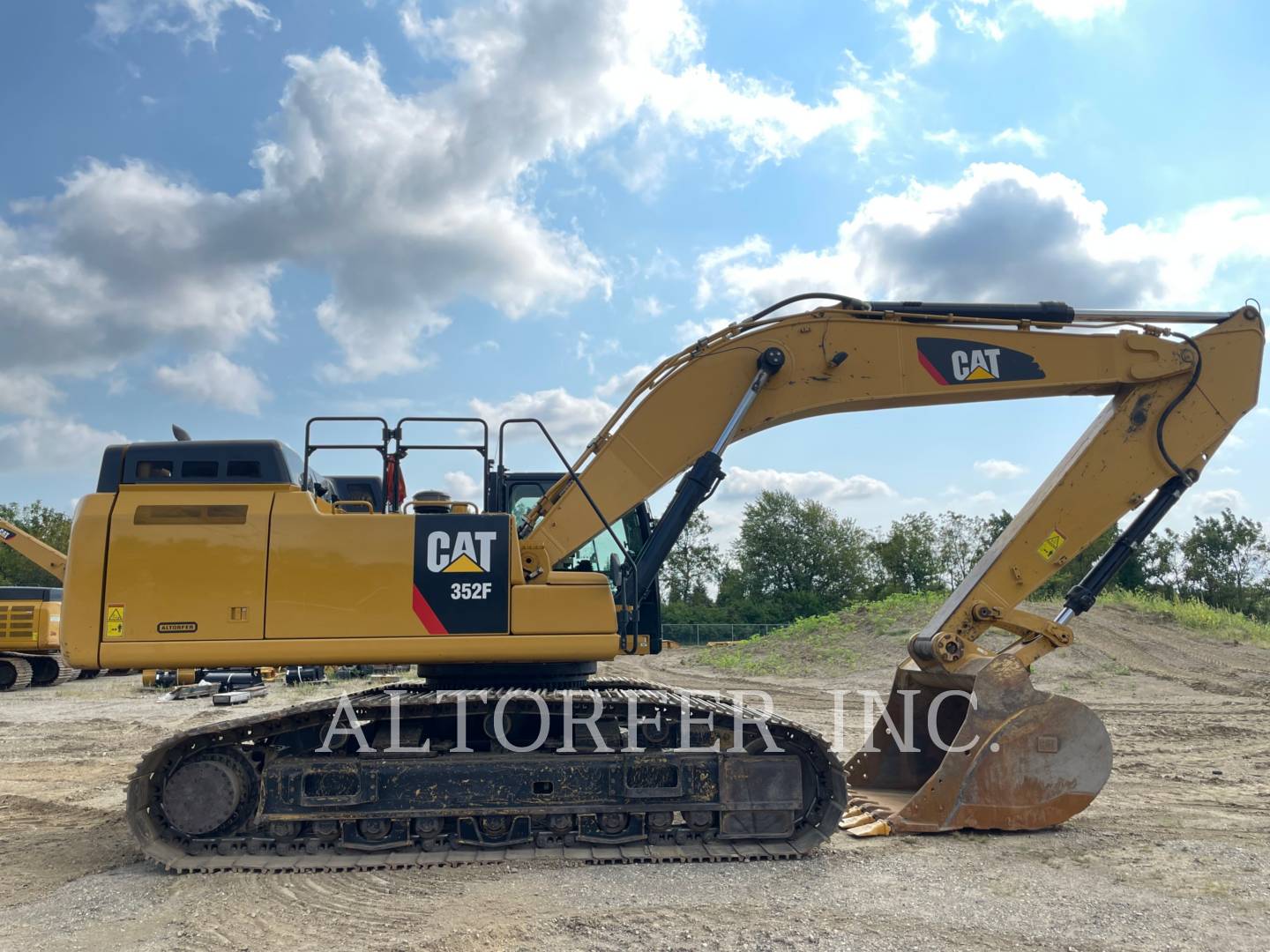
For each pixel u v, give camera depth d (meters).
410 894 5.22
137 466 6.28
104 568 5.99
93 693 20.66
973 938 4.46
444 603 6.15
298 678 19.95
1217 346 7.25
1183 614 22.67
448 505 6.62
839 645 23.72
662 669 27.61
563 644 6.23
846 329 7.13
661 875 5.55
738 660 25.16
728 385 7.04
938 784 6.55
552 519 6.78
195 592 5.99
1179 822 6.93
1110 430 7.18
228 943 4.46
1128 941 4.41
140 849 6.36
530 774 6.04
